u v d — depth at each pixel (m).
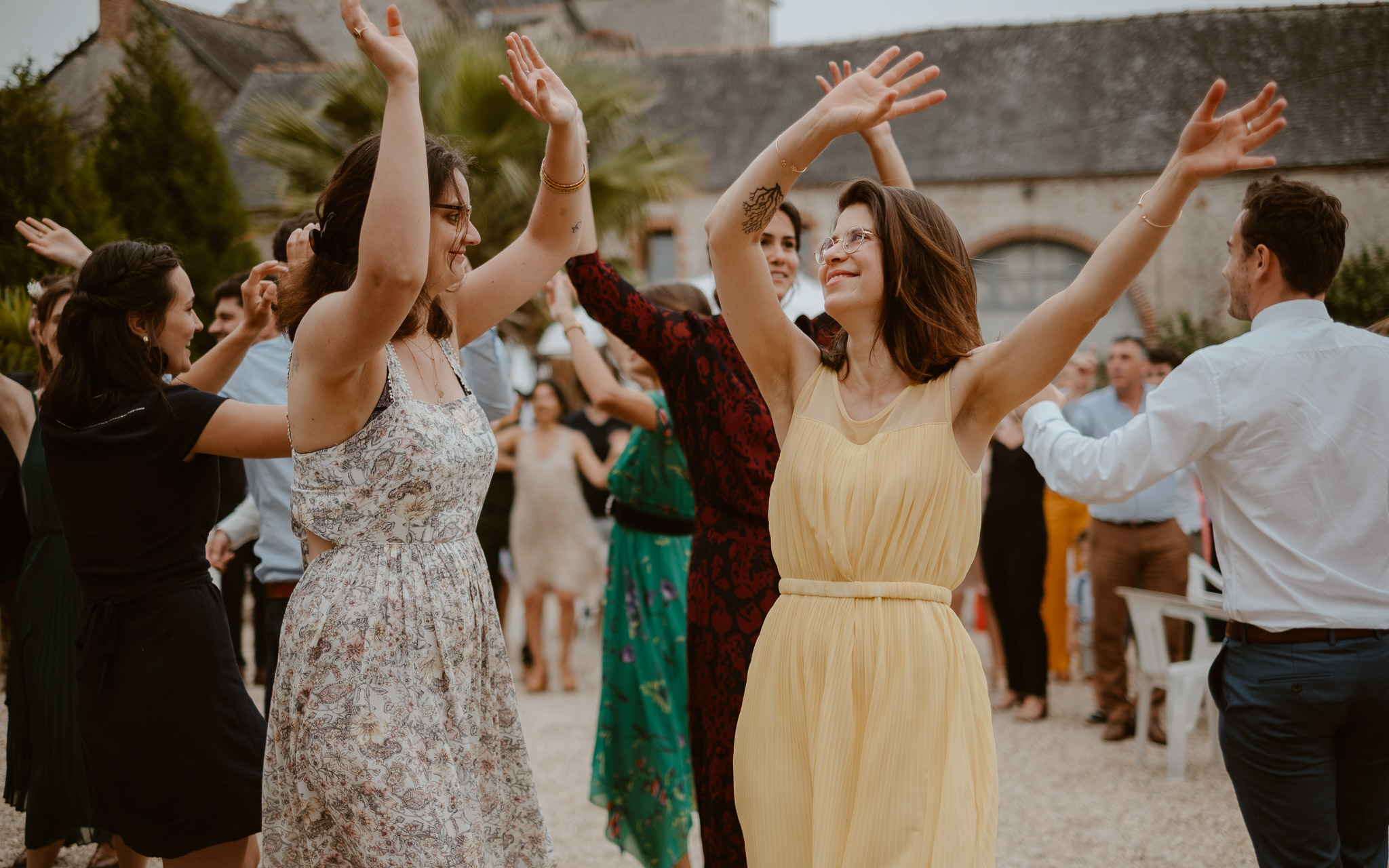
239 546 3.54
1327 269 2.35
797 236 3.02
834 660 1.82
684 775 3.22
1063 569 7.15
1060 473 2.44
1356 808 2.25
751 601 2.56
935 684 1.79
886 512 1.82
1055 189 19.14
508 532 7.31
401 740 1.86
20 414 3.19
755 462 2.58
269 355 3.26
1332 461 2.22
